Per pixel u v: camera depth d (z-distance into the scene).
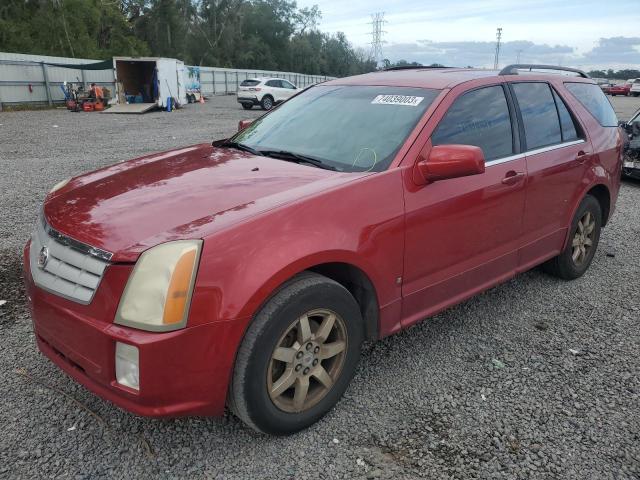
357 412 2.92
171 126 18.67
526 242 4.04
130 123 19.70
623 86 51.72
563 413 2.96
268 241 2.42
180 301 2.21
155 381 2.22
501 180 3.61
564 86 4.60
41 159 11.10
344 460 2.55
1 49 40.94
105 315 2.27
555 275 4.89
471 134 3.51
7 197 7.53
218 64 74.12
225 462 2.52
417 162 3.11
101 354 2.28
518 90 4.05
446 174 2.98
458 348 3.66
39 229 2.81
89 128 17.72
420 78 3.78
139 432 2.70
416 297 3.20
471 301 4.45
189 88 34.62
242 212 2.50
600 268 5.32
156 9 63.66
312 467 2.50
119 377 2.28
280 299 2.44
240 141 3.93
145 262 2.24
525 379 3.29
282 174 3.03
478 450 2.65
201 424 2.78
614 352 3.67
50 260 2.54
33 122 19.67
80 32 46.19
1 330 3.66
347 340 2.81
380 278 2.91
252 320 2.40
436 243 3.21
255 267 2.35
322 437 2.71
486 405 3.02
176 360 2.23
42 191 7.98
